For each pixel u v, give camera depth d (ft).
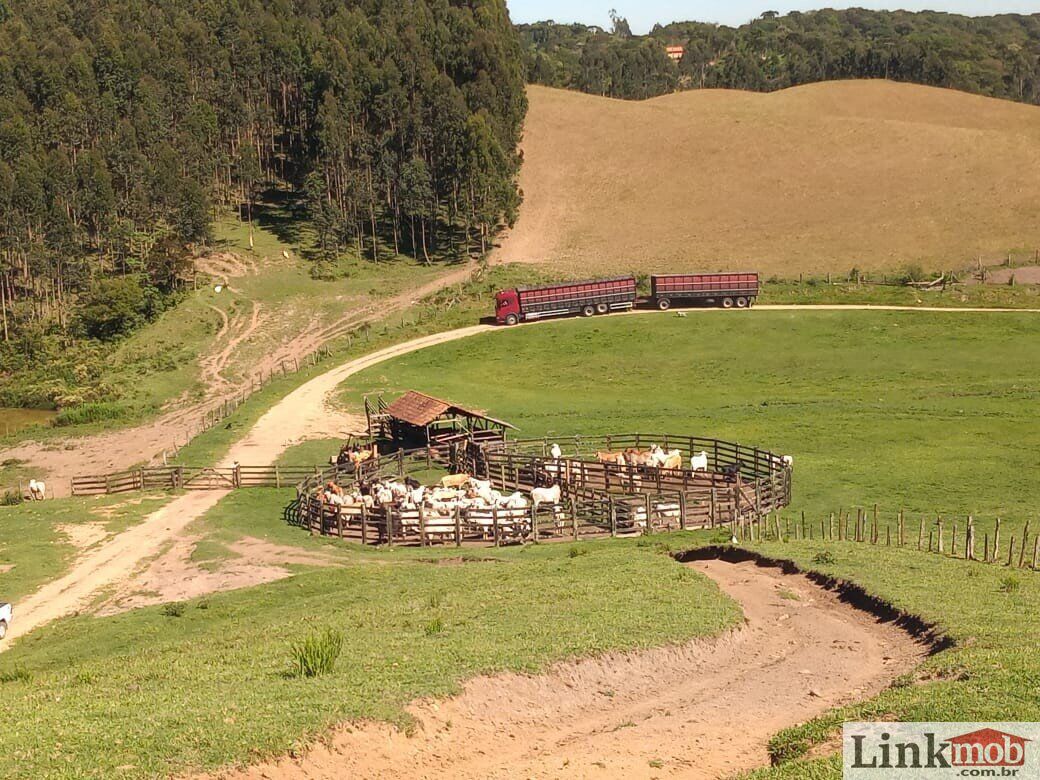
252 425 277.85
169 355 381.40
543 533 171.53
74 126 522.47
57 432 301.84
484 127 510.58
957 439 233.55
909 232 486.38
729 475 189.37
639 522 171.63
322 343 388.37
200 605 140.05
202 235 484.33
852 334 354.95
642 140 631.56
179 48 590.96
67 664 117.50
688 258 485.97
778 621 109.60
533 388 321.52
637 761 72.18
